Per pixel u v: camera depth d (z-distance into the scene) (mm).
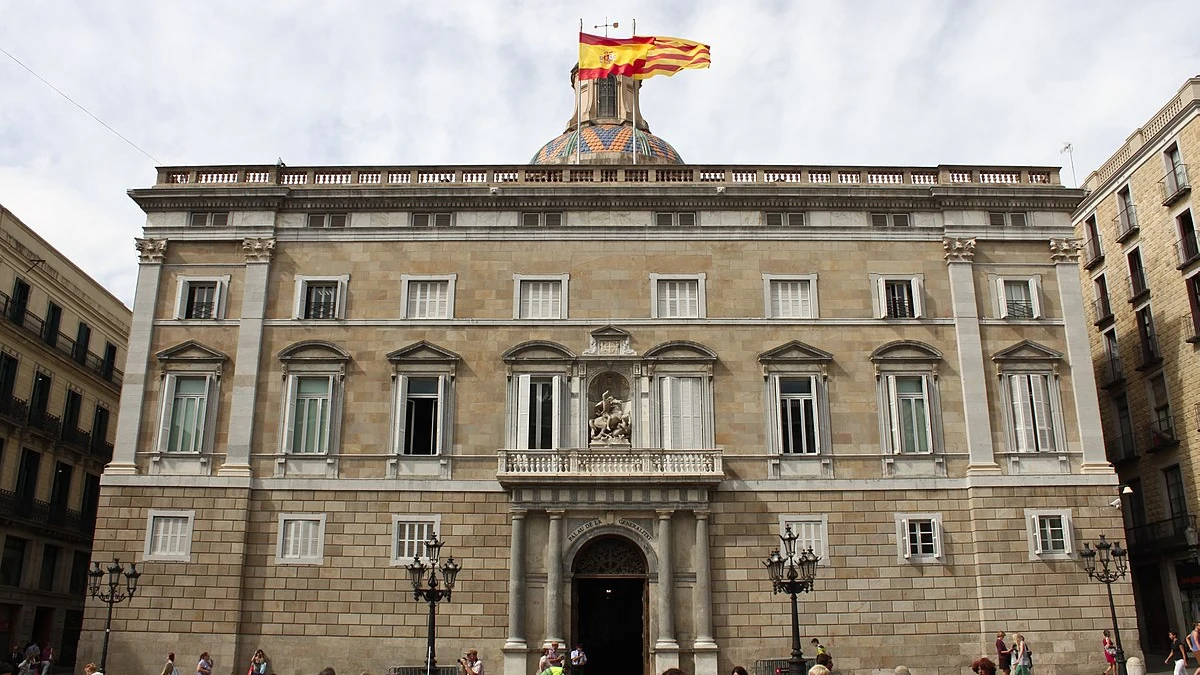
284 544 41125
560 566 40156
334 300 44156
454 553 41000
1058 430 42469
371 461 42062
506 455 41250
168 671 35406
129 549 40781
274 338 43562
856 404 42844
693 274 44469
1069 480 41688
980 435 42188
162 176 46062
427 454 42156
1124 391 53250
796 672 32938
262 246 44500
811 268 44625
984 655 39938
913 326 43844
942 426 42594
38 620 56719
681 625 39906
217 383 42812
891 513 41562
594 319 43781
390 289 44281
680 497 40812
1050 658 39750
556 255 44719
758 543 41125
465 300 44094
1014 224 45219
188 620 39969
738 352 43438
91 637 39844
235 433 42062
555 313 44031
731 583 40656
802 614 40406
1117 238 54219
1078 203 45250
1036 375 43156
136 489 41438
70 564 59219
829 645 40062
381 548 41062
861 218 45406
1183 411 47844
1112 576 39969
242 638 40125
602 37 51125
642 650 40312
